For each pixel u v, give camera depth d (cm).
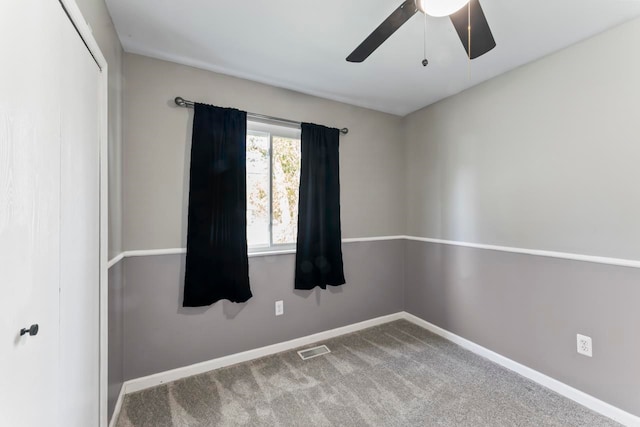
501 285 216
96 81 129
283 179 247
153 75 191
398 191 306
